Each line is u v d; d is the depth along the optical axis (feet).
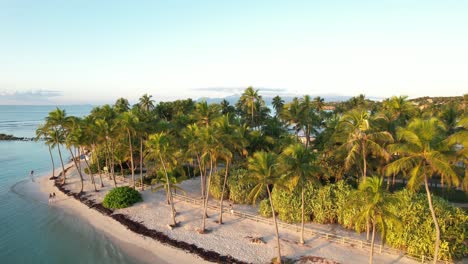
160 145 133.08
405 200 103.65
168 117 353.51
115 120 185.26
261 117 291.38
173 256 111.86
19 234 135.23
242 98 279.49
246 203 157.48
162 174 144.25
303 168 101.76
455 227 94.73
